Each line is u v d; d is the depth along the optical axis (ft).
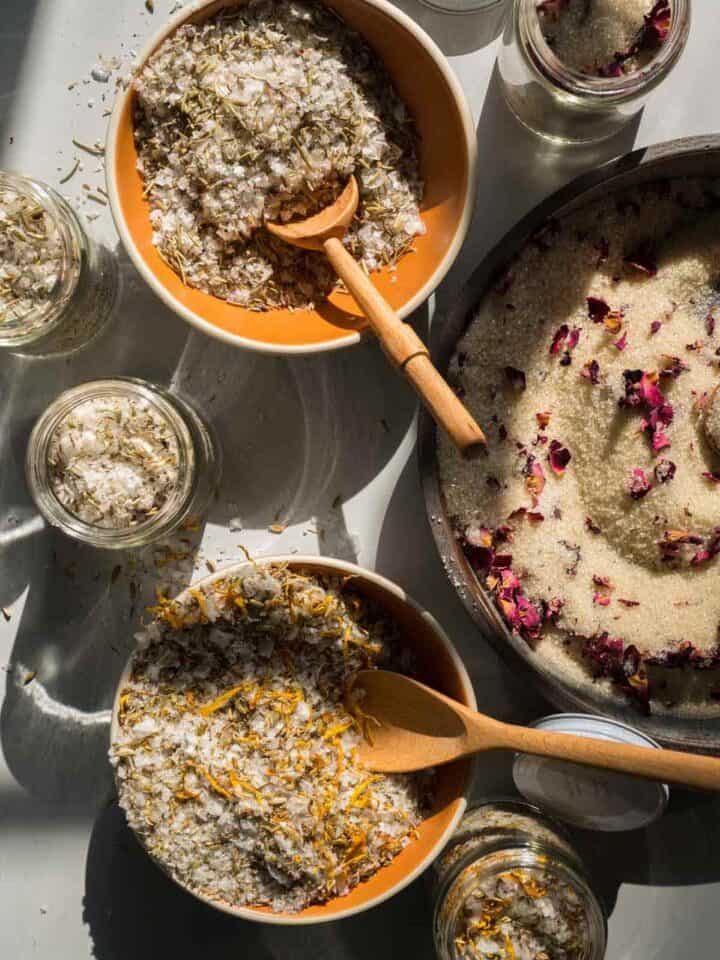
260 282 1.25
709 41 1.35
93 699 1.40
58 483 1.28
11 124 1.36
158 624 1.21
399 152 1.23
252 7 1.20
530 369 1.29
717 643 1.29
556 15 1.22
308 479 1.39
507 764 1.42
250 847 1.18
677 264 1.30
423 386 1.08
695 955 1.40
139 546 1.39
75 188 1.37
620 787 1.30
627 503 1.26
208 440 1.39
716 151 1.18
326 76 1.20
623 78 1.16
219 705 1.22
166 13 1.35
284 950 1.41
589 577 1.30
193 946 1.41
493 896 1.26
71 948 1.41
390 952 1.40
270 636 1.25
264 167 1.20
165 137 1.20
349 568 1.20
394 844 1.21
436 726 1.20
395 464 1.39
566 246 1.28
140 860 1.41
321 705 1.25
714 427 1.23
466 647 1.39
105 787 1.41
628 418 1.25
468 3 1.33
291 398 1.40
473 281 1.20
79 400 1.28
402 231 1.24
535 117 1.32
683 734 1.27
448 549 1.21
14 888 1.41
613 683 1.31
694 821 1.41
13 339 1.26
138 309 1.40
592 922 1.24
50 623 1.41
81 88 1.36
